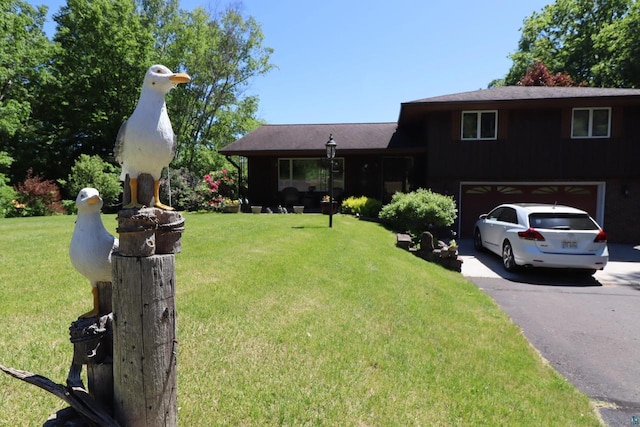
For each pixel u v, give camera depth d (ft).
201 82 89.92
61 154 72.69
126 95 76.23
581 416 10.50
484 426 9.40
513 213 30.73
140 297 5.70
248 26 93.50
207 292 15.70
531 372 12.85
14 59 61.31
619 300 22.53
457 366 12.33
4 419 7.95
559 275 29.17
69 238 25.95
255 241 26.17
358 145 52.08
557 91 46.39
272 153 52.70
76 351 6.15
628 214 44.65
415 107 45.24
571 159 44.80
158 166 6.69
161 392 5.95
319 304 15.55
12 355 10.22
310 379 10.28
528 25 102.17
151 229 5.70
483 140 46.01
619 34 72.43
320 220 38.75
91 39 70.85
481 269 30.89
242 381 9.92
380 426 8.86
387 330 14.14
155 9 85.87
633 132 43.75
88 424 6.01
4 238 25.82
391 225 40.06
